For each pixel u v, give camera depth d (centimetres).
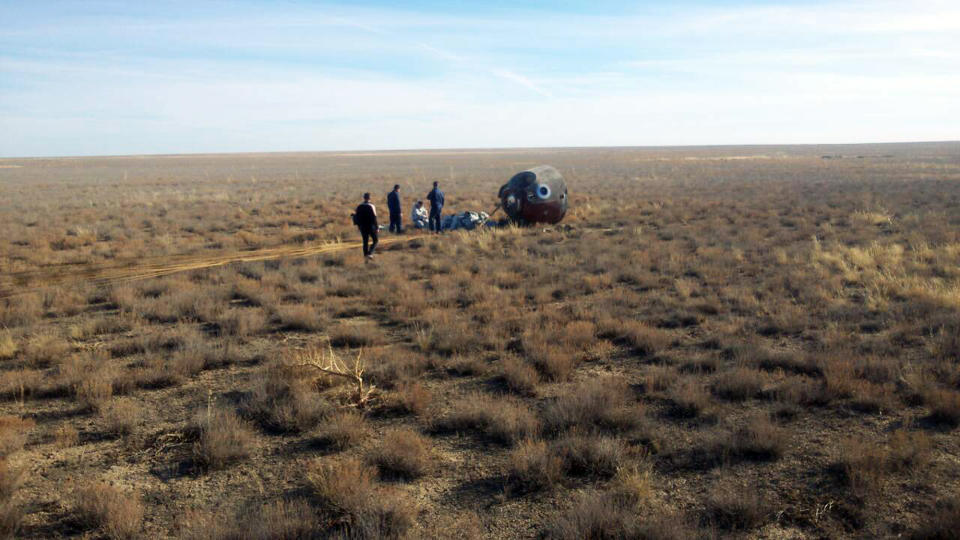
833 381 722
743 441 590
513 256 1788
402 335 1041
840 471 543
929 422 642
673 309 1159
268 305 1202
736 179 5619
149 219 2847
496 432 636
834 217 2600
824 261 1559
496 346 941
